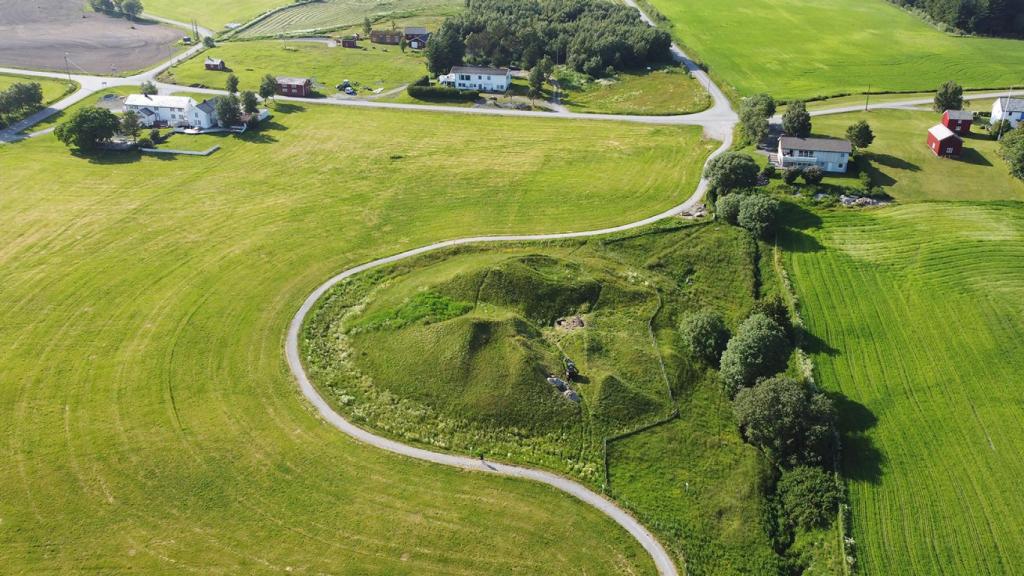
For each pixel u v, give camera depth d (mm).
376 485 69375
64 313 92500
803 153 126125
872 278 100062
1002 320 91250
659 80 187750
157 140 147375
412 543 63688
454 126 159250
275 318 92438
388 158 142000
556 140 150875
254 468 70562
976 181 122062
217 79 185750
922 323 91688
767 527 67562
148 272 101688
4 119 152000
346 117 164250
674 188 126375
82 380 81062
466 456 73250
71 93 172875
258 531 64250
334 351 86875
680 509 68500
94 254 105875
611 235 110188
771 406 74688
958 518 67438
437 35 196875
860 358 86750
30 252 105938
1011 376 83000
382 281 100000
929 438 75750
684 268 103375
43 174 131375
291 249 108125
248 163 139250
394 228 114250
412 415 77375
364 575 60656
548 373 80562
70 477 68938
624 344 86625
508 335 83312
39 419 75562
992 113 146625
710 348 85875
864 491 70375
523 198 123875
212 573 60250
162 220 116125
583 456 73375
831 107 159375
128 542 62844
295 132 155125
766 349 81438
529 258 99750
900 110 155250
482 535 64688
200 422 75875
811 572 64062
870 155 131875
